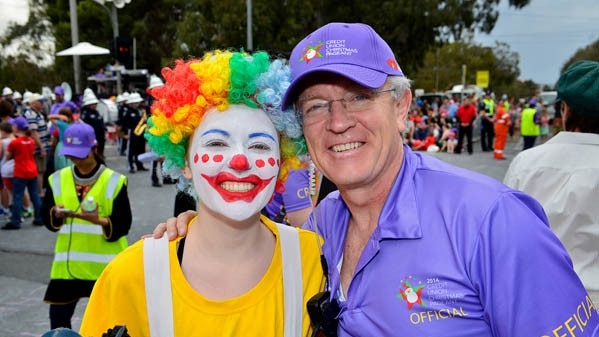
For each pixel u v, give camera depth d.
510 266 1.35
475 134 20.42
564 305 1.33
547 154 2.31
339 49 1.58
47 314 4.25
